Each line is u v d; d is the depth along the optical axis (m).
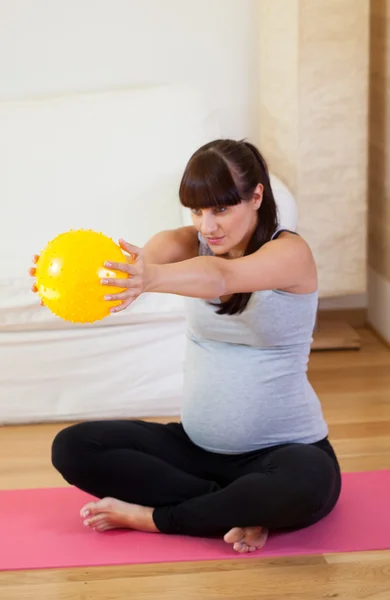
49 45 3.52
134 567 1.96
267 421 2.06
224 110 3.66
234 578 1.90
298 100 3.26
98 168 3.28
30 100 3.42
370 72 3.66
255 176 1.90
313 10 3.20
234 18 3.57
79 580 1.91
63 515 2.21
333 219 3.41
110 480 2.08
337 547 2.02
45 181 3.27
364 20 3.24
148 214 3.22
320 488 1.94
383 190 3.55
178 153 3.30
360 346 3.55
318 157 3.34
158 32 3.55
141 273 1.55
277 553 1.99
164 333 2.80
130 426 2.16
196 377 2.12
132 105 3.37
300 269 1.91
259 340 2.04
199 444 2.14
